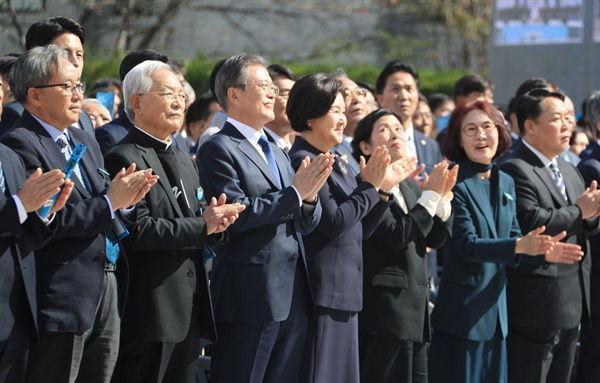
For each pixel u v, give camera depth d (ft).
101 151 30.71
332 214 30.55
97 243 25.99
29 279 24.59
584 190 38.24
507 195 35.91
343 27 118.62
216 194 29.27
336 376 31.37
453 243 34.88
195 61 76.48
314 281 30.94
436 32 125.70
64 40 34.17
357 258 31.71
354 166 37.52
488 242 33.86
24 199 23.44
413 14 124.06
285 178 30.94
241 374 29.19
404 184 35.06
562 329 35.88
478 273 34.78
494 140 35.83
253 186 29.45
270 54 110.01
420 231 32.96
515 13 76.23
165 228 26.68
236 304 29.19
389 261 33.40
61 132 26.76
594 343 37.96
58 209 24.20
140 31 97.86
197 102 50.57
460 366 34.91
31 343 25.49
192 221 27.04
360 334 33.76
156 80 28.04
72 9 96.27
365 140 35.68
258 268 29.12
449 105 63.31
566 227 35.45
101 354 26.53
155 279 27.20
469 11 120.16
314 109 31.99
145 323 27.02
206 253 28.66
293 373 30.30
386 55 122.21
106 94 43.73
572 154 49.49
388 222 32.94
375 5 119.85
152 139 28.14
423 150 46.68
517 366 36.42
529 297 35.73
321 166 29.09
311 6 112.27
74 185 26.16
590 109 39.91
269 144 31.07
